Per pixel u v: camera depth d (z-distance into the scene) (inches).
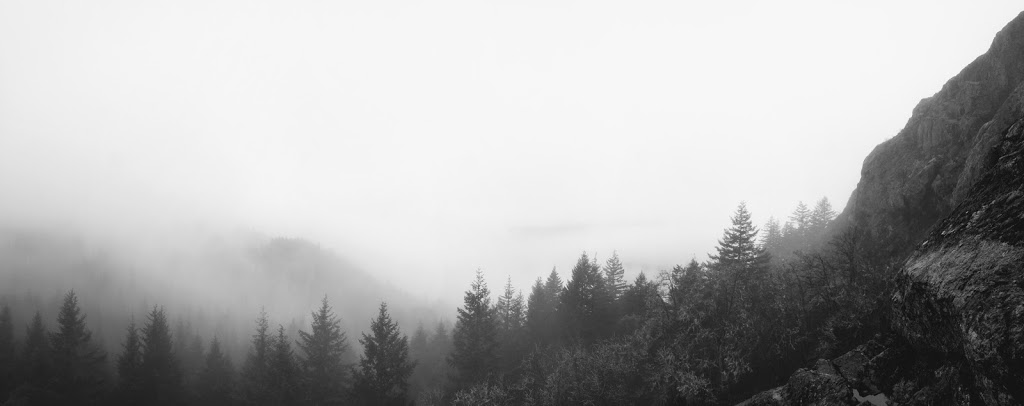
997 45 1349.7
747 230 1847.9
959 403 526.3
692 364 1226.6
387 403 1647.4
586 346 1904.5
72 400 1759.4
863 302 1034.7
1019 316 423.5
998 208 546.0
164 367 2052.2
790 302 1200.8
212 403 2044.8
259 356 2094.0
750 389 1072.8
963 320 490.9
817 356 1004.6
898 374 702.5
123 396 1814.7
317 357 1918.1
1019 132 657.0
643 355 1411.2
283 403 1712.6
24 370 1959.9
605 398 1344.7
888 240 1419.8
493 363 1786.4
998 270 480.4
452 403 1628.9
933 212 1290.6
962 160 1234.6
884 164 1612.9
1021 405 413.1
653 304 1605.6
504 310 2581.2
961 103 1392.7
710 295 1441.9
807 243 2361.0
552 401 1382.9
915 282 627.5
